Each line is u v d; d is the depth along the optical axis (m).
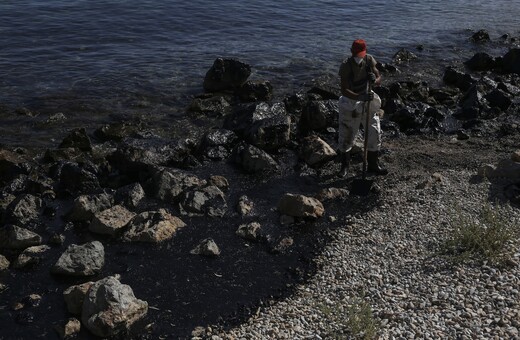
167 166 12.74
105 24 24.62
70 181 11.62
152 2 28.56
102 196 10.88
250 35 24.53
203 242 9.84
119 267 9.32
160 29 24.53
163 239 10.03
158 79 18.84
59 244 9.90
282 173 12.60
